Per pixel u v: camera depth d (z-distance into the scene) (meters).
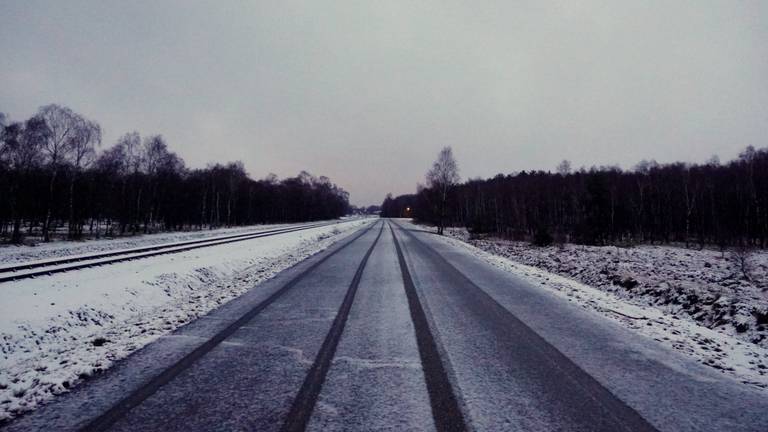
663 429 3.62
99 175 42.59
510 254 21.48
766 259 21.70
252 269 15.41
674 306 9.20
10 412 3.87
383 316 7.70
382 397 4.19
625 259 18.50
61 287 9.02
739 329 7.18
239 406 3.98
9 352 5.89
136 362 5.22
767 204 39.09
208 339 6.22
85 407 3.96
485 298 9.48
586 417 3.81
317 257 18.42
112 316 8.16
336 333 6.55
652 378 4.82
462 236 42.38
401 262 16.48
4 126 30.80
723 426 3.69
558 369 5.05
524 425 3.63
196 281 12.33
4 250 20.80
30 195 35.25
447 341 6.15
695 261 19.47
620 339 6.39
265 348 5.78
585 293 10.38
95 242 27.27
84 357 5.43
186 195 57.59
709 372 5.06
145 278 10.75
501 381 4.64
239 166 80.31
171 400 4.11
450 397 4.20
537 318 7.67
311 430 3.51
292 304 8.73
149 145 45.09
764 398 4.32
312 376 4.75
